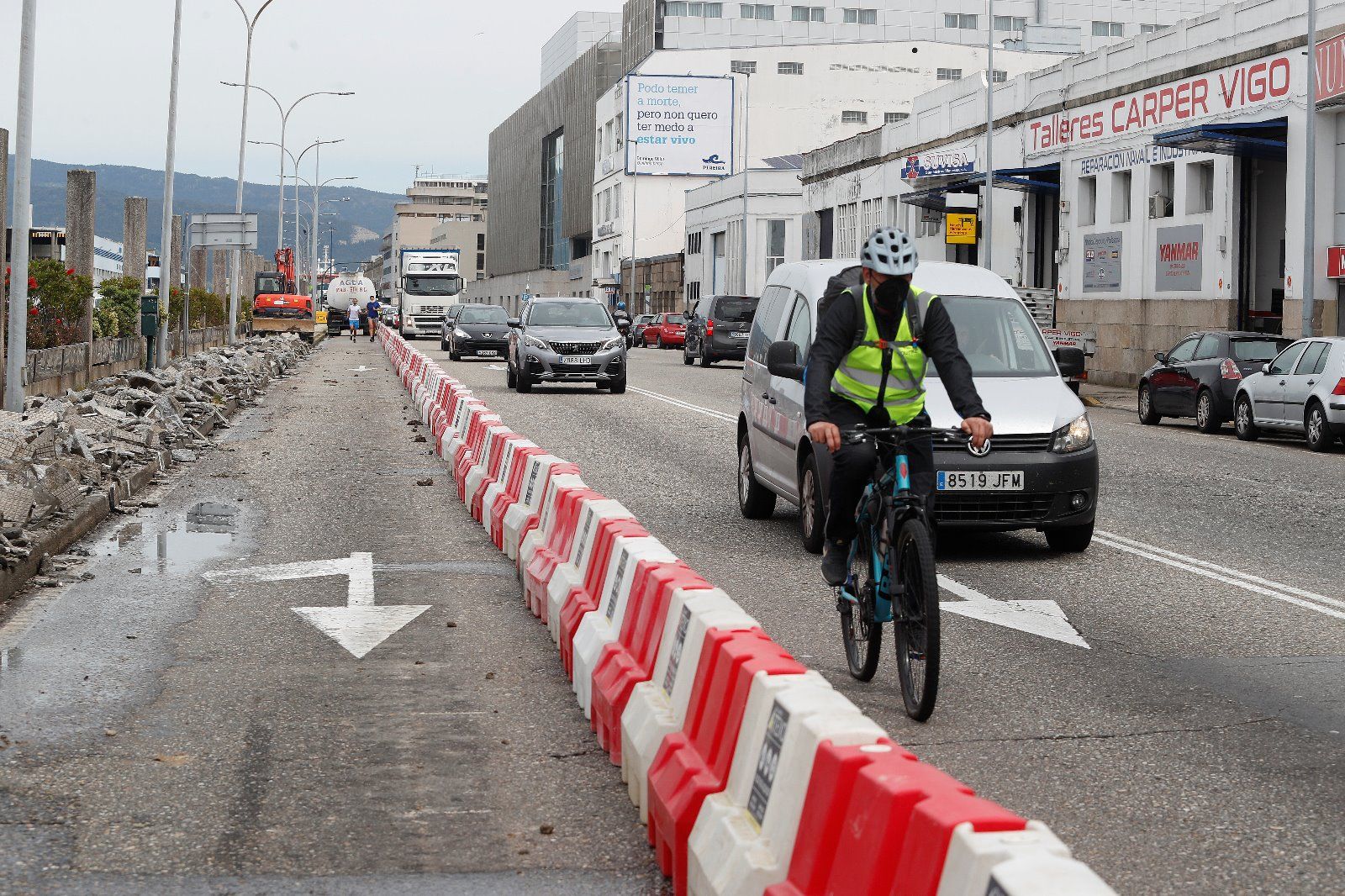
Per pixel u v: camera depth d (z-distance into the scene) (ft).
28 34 75.92
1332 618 37.37
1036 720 27.30
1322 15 122.21
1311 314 116.06
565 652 30.53
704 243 370.53
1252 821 21.62
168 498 58.54
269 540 48.03
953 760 24.72
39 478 47.24
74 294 108.99
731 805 17.39
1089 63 165.68
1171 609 38.32
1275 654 33.14
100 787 22.79
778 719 16.46
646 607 24.44
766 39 494.59
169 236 135.64
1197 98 143.23
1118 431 102.63
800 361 47.55
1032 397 45.73
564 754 24.72
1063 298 173.47
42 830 20.77
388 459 73.92
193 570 42.45
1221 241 140.05
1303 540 51.19
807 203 286.05
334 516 53.78
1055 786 23.31
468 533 50.14
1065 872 10.82
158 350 133.80
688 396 124.06
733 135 408.67
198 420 87.66
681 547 47.42
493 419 58.95
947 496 44.09
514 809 21.97
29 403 77.25
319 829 21.01
